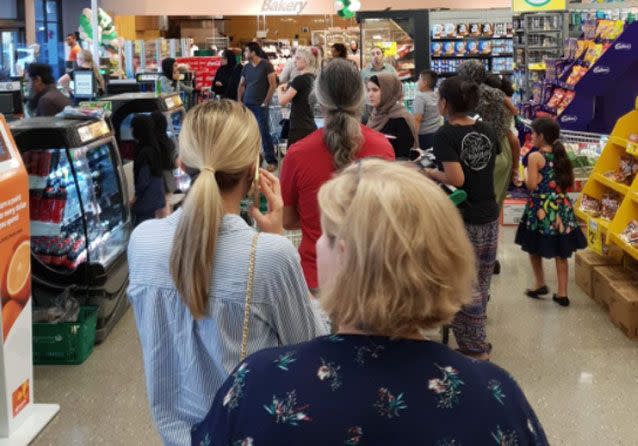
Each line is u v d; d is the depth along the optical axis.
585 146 7.48
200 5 20.62
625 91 9.18
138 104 6.85
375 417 1.10
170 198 6.66
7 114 6.58
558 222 5.09
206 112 1.74
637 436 3.50
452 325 3.88
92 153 4.97
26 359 3.61
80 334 4.35
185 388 1.74
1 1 15.75
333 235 1.20
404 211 1.14
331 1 20.98
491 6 21.22
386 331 1.17
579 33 11.46
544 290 5.37
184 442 1.73
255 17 23.77
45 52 18.78
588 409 3.76
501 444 1.11
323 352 1.17
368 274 1.14
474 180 3.74
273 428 1.12
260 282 1.67
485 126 3.78
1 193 3.27
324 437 1.10
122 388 4.07
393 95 5.22
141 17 21.00
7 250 3.36
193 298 1.65
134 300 1.77
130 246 1.77
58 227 4.62
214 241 1.65
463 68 5.20
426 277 1.13
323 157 3.10
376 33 12.00
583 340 4.61
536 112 10.05
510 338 4.66
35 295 4.65
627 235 4.96
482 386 1.15
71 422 3.70
